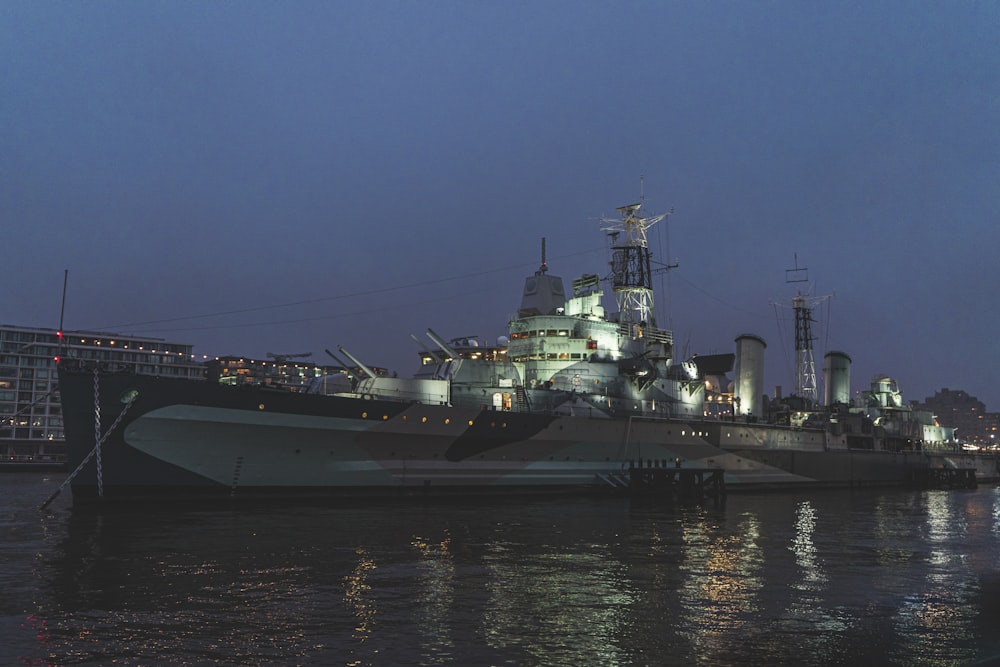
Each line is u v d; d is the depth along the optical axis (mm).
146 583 15953
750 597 16188
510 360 46156
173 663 10852
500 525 27438
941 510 42031
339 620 13336
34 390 110438
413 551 20875
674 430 47281
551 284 47906
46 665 10672
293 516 28047
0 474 73375
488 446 37625
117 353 119688
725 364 66188
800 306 74625
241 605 14242
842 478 63406
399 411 34344
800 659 11750
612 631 13094
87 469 28578
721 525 30328
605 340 46875
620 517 31984
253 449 31203
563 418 40500
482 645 12055
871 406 75750
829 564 20984
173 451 29656
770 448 56000
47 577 16406
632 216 53281
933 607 15586
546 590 16281
